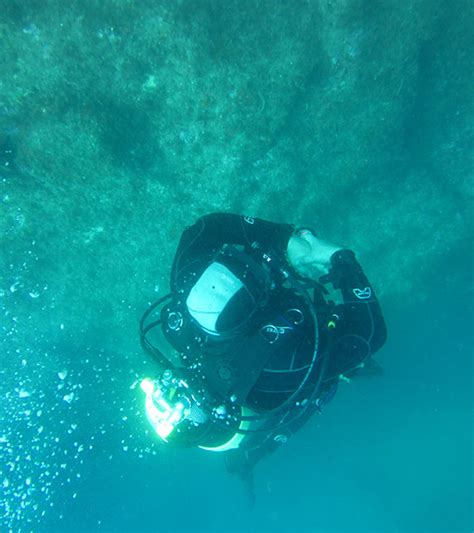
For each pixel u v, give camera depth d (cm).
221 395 133
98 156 298
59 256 354
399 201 400
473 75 341
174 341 149
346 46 291
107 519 620
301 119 320
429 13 290
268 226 179
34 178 304
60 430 508
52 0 237
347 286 151
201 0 249
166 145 306
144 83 275
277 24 269
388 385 549
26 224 329
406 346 514
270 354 130
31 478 552
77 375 464
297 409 171
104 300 393
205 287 134
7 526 588
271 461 637
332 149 342
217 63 271
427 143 385
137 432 543
